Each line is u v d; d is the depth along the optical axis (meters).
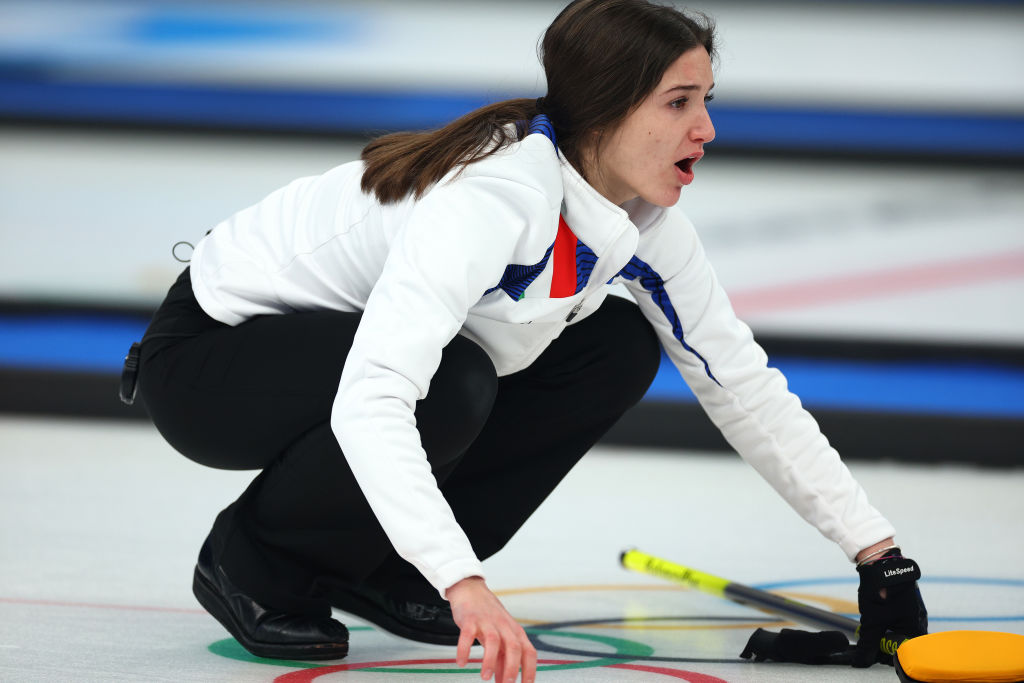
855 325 17.86
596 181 4.43
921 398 17.70
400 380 3.83
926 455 16.88
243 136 18.73
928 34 17.86
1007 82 17.77
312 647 4.72
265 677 4.45
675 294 5.24
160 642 5.21
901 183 17.89
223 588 4.82
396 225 4.46
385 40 18.66
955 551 8.87
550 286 4.42
